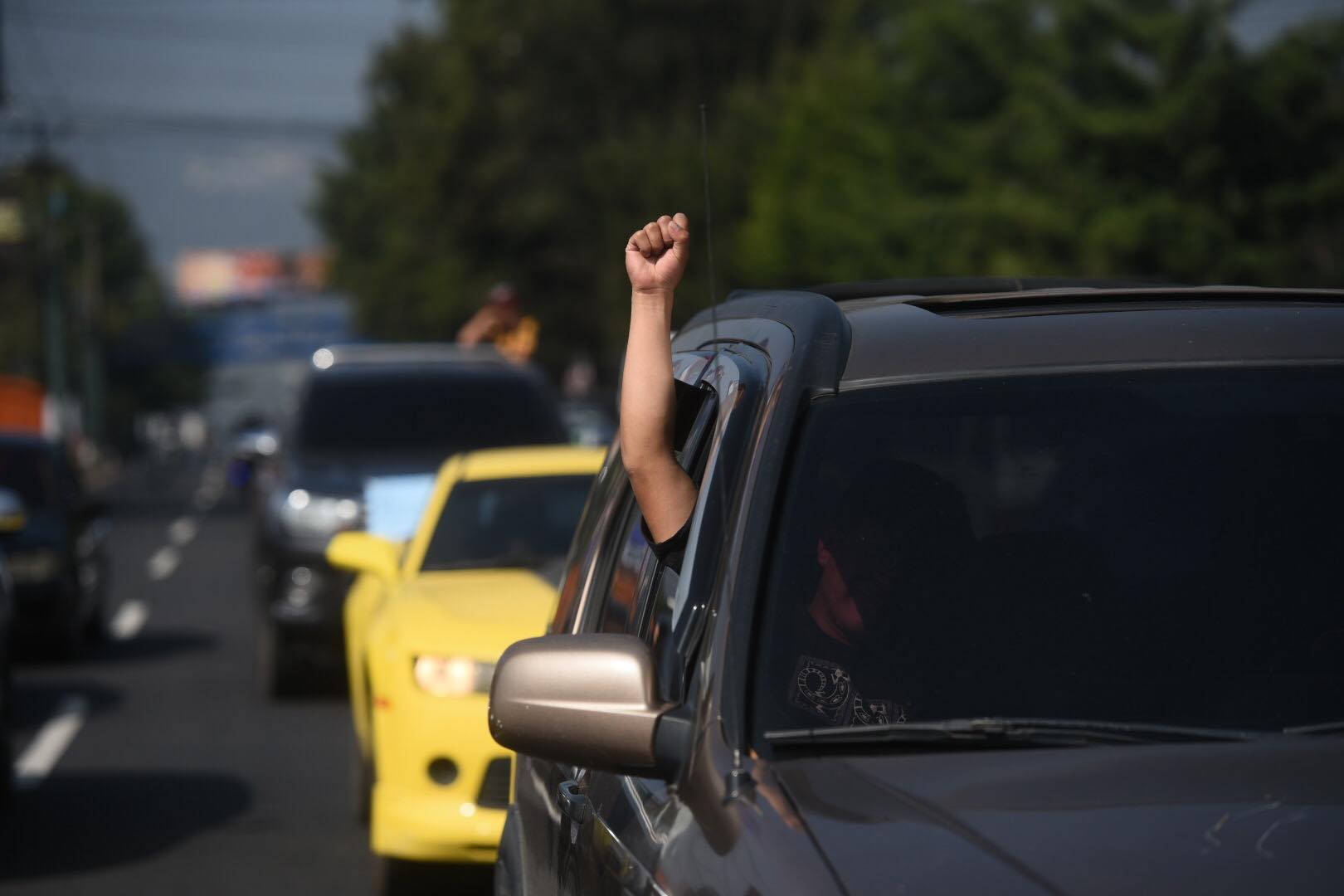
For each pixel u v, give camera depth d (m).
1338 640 8.34
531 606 22.31
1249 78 82.81
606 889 8.58
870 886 6.78
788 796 7.45
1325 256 87.00
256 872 24.64
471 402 41.44
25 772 32.69
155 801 29.78
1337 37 83.19
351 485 38.53
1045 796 7.29
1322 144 83.56
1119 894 6.59
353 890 23.53
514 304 55.56
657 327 9.84
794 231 121.44
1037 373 9.24
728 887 7.16
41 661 48.12
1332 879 6.62
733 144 162.12
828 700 8.13
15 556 45.91
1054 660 8.28
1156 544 8.65
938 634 8.38
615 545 11.77
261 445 43.53
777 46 188.25
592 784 9.74
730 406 9.45
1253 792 7.24
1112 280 11.70
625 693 8.16
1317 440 8.98
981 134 96.69
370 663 22.55
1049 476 8.84
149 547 91.44
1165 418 9.05
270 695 40.25
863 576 8.52
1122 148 84.88
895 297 10.70
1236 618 8.42
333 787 30.77
